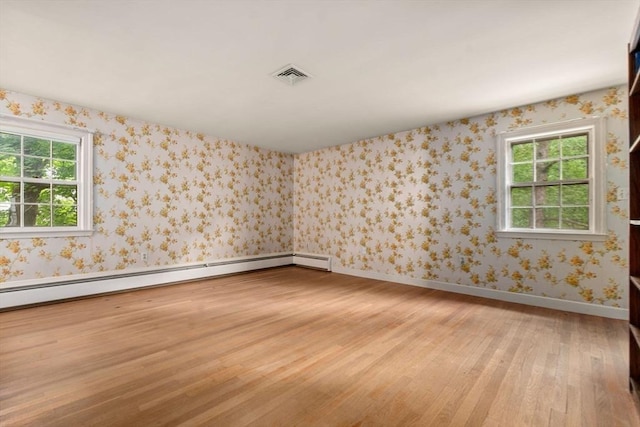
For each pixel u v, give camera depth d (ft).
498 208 11.94
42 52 7.67
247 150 17.62
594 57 7.89
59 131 11.19
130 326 8.87
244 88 9.88
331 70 8.64
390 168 15.40
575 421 4.85
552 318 9.75
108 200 12.44
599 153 9.90
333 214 18.07
